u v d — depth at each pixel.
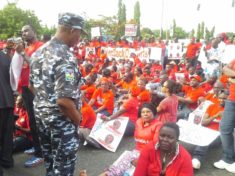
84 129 6.21
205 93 7.87
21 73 4.93
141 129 4.89
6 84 4.79
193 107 7.64
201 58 12.54
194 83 7.64
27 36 4.96
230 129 5.21
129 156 4.63
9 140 5.08
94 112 6.65
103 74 9.42
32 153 5.79
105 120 6.40
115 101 8.76
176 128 3.29
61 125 3.27
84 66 11.66
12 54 5.20
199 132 5.69
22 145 5.81
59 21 3.24
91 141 6.13
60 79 3.10
